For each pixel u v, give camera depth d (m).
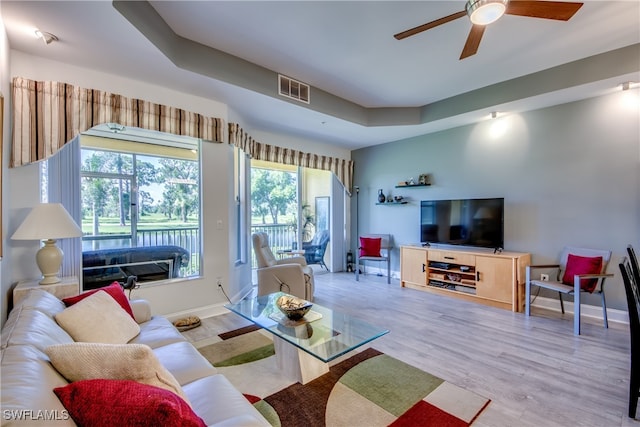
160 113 3.05
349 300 4.08
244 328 3.09
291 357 2.18
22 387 0.79
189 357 1.62
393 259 5.61
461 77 3.53
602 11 2.32
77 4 1.83
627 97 3.23
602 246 3.38
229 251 3.68
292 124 4.46
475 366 2.32
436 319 3.35
